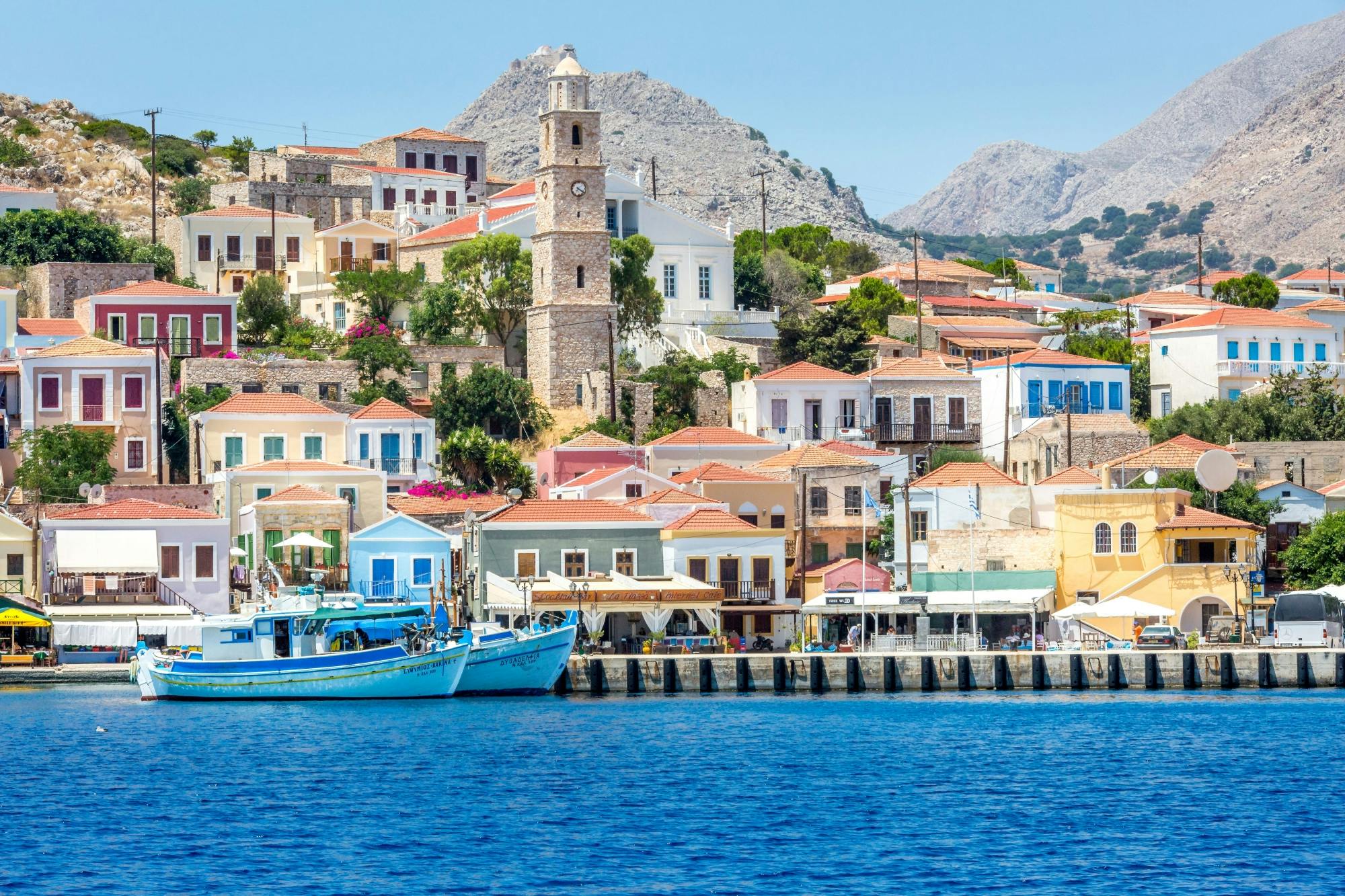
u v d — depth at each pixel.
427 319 197.38
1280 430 188.50
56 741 108.44
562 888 72.69
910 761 102.50
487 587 145.38
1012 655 135.62
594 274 190.75
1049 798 91.25
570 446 172.50
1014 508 160.50
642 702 129.12
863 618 142.75
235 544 155.38
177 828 83.50
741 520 153.75
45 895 71.25
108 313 184.50
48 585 144.50
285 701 127.00
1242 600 146.25
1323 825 84.25
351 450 169.12
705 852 79.00
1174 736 111.88
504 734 112.38
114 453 166.12
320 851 78.94
